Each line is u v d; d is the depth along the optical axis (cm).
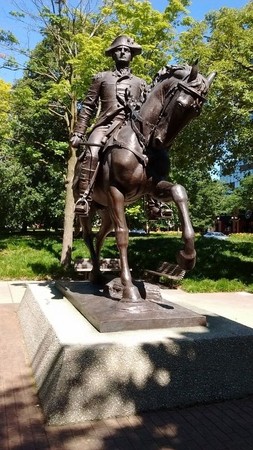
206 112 1047
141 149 443
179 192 406
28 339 533
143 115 444
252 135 1030
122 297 446
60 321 442
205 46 1038
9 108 1455
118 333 396
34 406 375
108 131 482
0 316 720
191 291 1035
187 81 403
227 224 5975
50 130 1836
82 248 1520
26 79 1589
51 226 2420
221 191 4062
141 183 443
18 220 2269
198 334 401
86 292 546
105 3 1248
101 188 488
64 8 1259
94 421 348
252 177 3581
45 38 1460
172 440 317
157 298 478
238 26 1031
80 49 1166
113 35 998
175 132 424
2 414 359
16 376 443
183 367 378
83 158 494
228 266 1279
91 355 354
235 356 395
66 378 346
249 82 970
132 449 304
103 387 354
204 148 1180
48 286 683
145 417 354
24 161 1694
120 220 452
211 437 322
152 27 1020
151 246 1590
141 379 365
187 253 390
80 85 1059
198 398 380
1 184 2039
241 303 893
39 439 318
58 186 2062
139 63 974
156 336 389
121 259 457
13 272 1156
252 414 360
